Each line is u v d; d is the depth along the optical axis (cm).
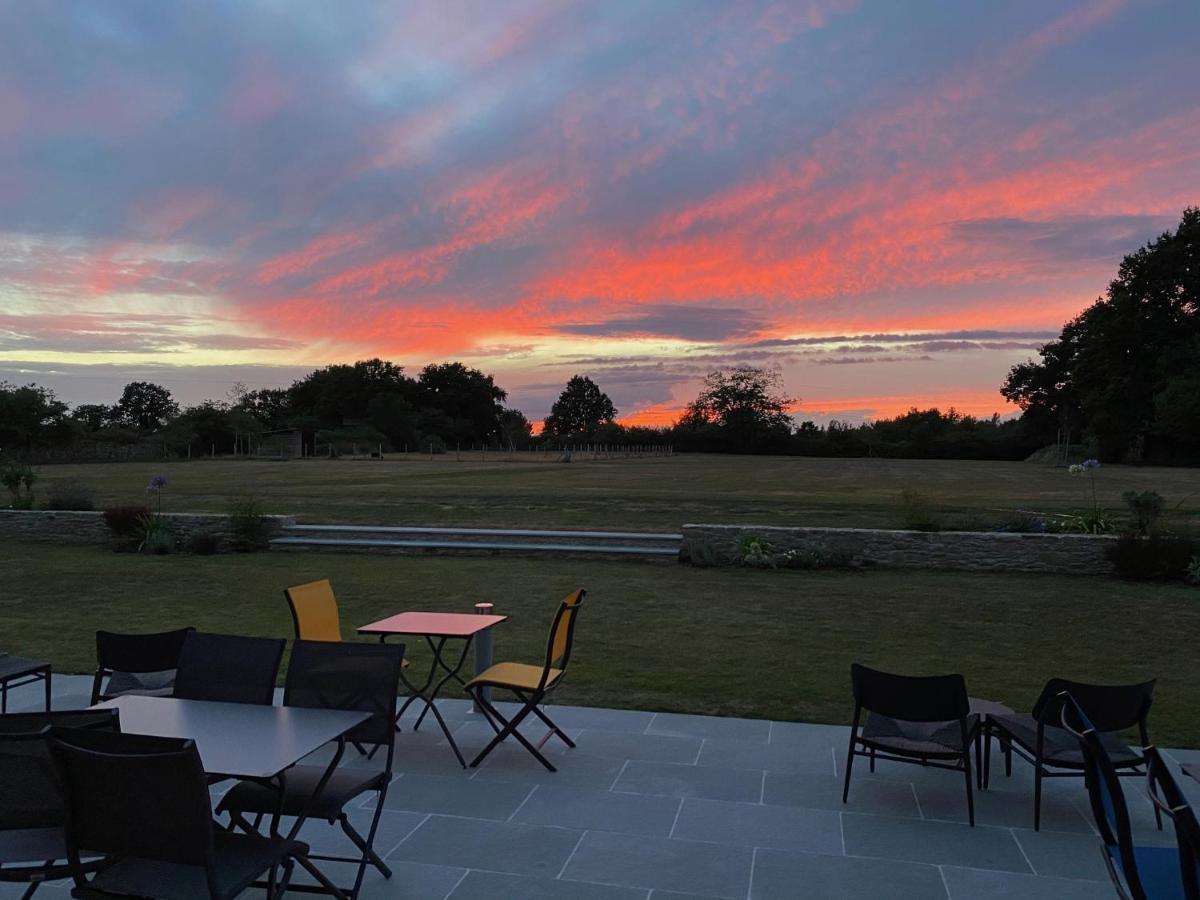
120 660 487
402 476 3775
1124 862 251
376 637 898
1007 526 1568
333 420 10300
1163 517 1764
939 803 452
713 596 1159
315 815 328
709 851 390
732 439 9100
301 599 564
